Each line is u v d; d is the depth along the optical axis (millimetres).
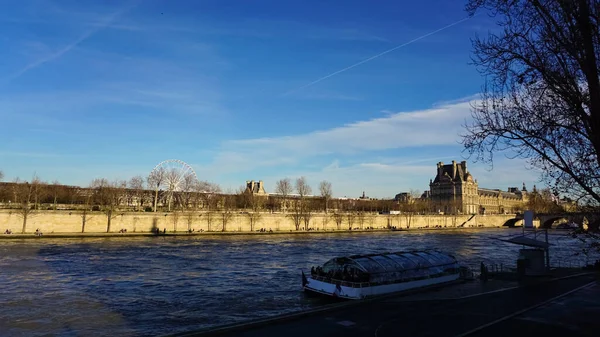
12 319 32844
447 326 21391
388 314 24094
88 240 101312
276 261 71438
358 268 34938
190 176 181875
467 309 25812
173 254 78562
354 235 152750
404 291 32156
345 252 87375
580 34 12523
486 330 20703
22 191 135500
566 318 23438
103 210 123000
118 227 121188
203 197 187750
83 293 43219
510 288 34406
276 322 21562
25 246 83812
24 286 45844
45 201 151750
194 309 36781
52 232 109500
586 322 22516
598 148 12070
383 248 98188
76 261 65875
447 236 152000
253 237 128750
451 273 40031
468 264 66875
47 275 53031
